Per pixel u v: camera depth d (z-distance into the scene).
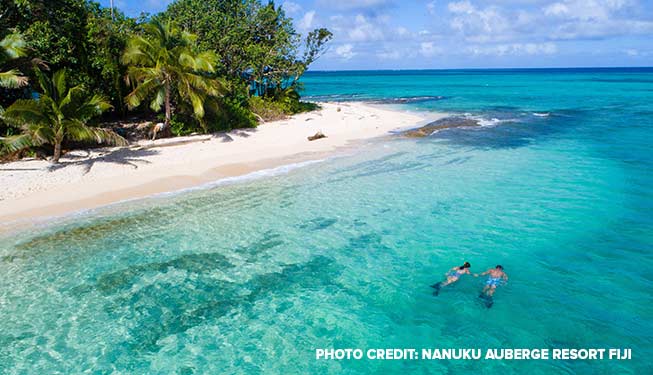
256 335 9.43
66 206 16.95
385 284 11.43
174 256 13.12
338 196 18.48
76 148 24.92
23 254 13.05
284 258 12.98
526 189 19.05
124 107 32.72
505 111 49.09
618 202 17.16
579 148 27.52
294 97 48.72
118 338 9.34
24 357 8.69
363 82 147.62
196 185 19.97
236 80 40.62
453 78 177.62
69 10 27.52
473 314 9.97
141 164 22.81
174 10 40.81
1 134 23.59
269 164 23.81
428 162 24.11
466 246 13.52
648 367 8.09
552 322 9.56
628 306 10.10
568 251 13.00
